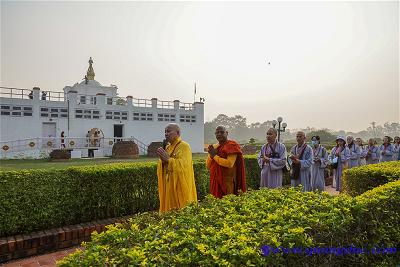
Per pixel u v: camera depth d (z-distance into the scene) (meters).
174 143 5.28
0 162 22.80
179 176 4.98
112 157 27.92
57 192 5.37
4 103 29.44
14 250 4.62
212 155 5.67
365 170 5.97
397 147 14.23
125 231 2.52
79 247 5.14
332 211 2.92
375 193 3.70
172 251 2.14
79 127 33.09
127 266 1.94
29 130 30.38
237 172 5.79
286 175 11.34
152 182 6.66
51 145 30.27
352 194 6.09
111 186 6.03
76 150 30.06
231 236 2.34
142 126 37.19
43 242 4.88
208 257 2.00
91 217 5.80
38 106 30.95
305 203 3.28
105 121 34.75
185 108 40.81
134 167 6.42
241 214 3.07
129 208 6.30
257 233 2.43
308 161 6.80
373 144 13.84
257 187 9.80
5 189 4.87
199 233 2.47
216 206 3.35
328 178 13.59
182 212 3.22
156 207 6.71
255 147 30.45
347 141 11.90
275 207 3.18
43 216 5.19
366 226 3.17
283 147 6.62
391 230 3.43
